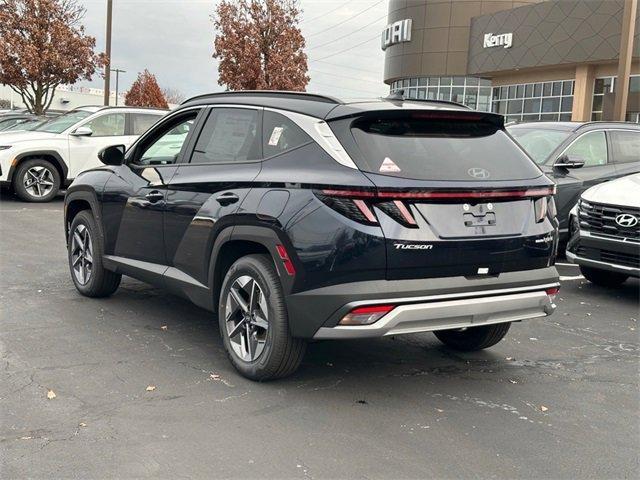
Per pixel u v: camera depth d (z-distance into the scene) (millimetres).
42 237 9469
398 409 4090
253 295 4348
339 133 4105
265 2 31453
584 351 5465
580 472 3396
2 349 4828
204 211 4707
